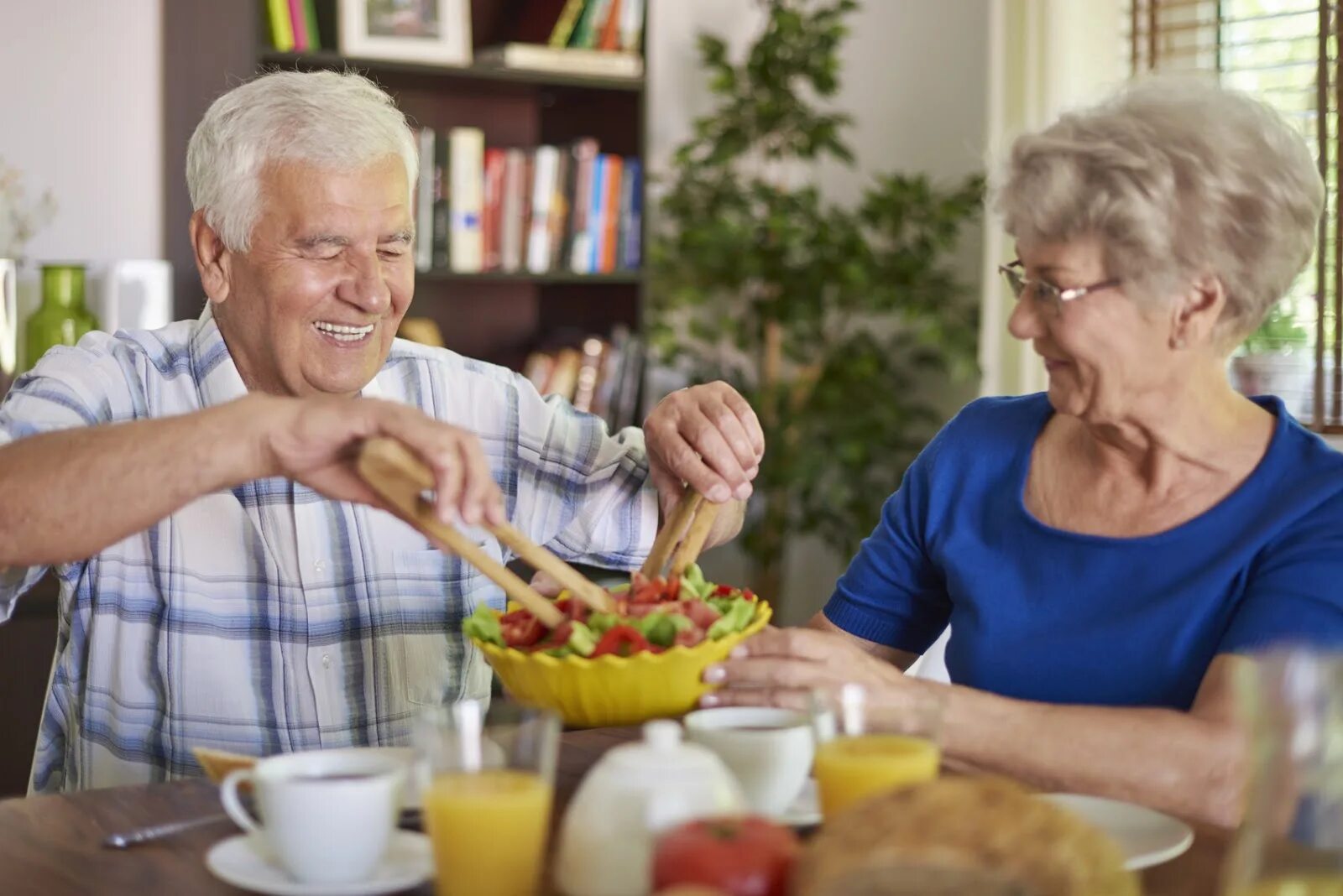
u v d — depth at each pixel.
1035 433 1.53
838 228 3.87
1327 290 2.93
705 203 3.94
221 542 1.65
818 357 4.15
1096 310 1.32
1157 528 1.41
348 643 1.69
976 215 3.92
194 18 3.24
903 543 1.61
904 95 4.14
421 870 0.92
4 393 2.92
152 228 3.36
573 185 3.63
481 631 1.22
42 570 1.63
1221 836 1.01
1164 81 1.36
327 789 0.88
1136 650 1.38
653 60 4.17
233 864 0.93
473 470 1.10
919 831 0.72
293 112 1.59
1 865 0.98
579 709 1.18
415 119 3.54
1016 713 1.20
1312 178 1.31
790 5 4.12
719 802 0.82
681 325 4.21
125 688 1.64
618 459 1.83
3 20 3.19
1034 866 0.71
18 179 3.21
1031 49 3.46
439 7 3.46
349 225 1.60
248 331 1.67
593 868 0.84
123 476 1.20
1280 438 1.39
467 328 3.84
